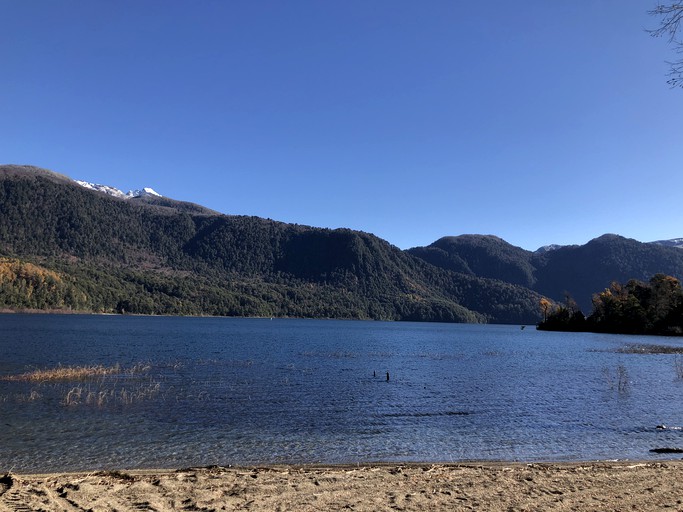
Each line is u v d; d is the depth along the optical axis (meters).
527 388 32.75
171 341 73.69
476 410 24.98
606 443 18.61
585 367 47.16
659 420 22.88
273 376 36.84
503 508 10.35
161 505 10.29
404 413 24.09
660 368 46.16
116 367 36.97
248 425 21.06
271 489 11.60
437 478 12.81
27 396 25.72
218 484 12.00
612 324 139.00
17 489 10.95
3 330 84.75
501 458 16.52
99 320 148.38
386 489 11.71
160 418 21.88
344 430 20.44
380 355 59.06
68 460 15.75
